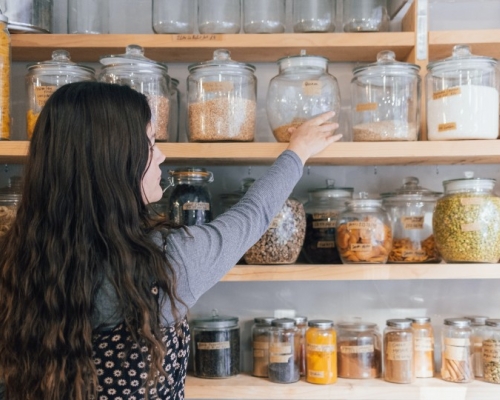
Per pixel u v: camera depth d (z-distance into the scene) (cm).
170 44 167
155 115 155
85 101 109
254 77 161
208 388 161
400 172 187
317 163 178
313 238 173
